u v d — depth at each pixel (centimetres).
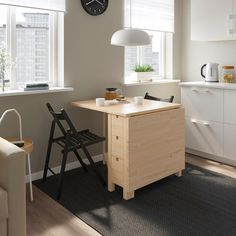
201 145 402
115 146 291
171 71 466
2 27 317
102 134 388
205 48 442
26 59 337
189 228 238
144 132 288
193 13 411
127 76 432
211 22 392
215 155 389
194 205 276
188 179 334
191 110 407
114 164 294
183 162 338
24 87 317
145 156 293
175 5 455
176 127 322
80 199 288
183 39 468
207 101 387
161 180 331
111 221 249
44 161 345
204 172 354
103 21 375
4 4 297
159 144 306
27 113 326
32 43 338
